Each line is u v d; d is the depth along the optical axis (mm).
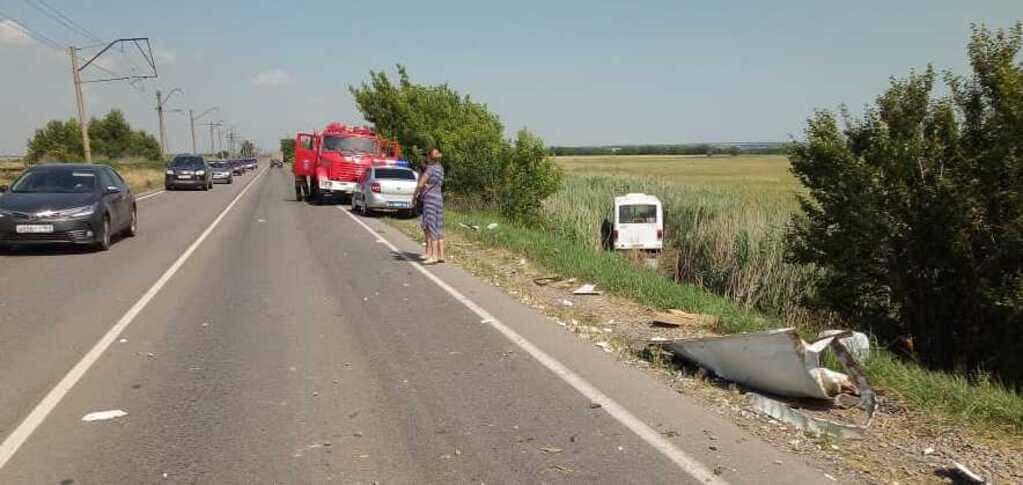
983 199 10891
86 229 13031
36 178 13922
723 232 20453
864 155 12180
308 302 8977
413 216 22391
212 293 9508
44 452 4359
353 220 20969
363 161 26578
